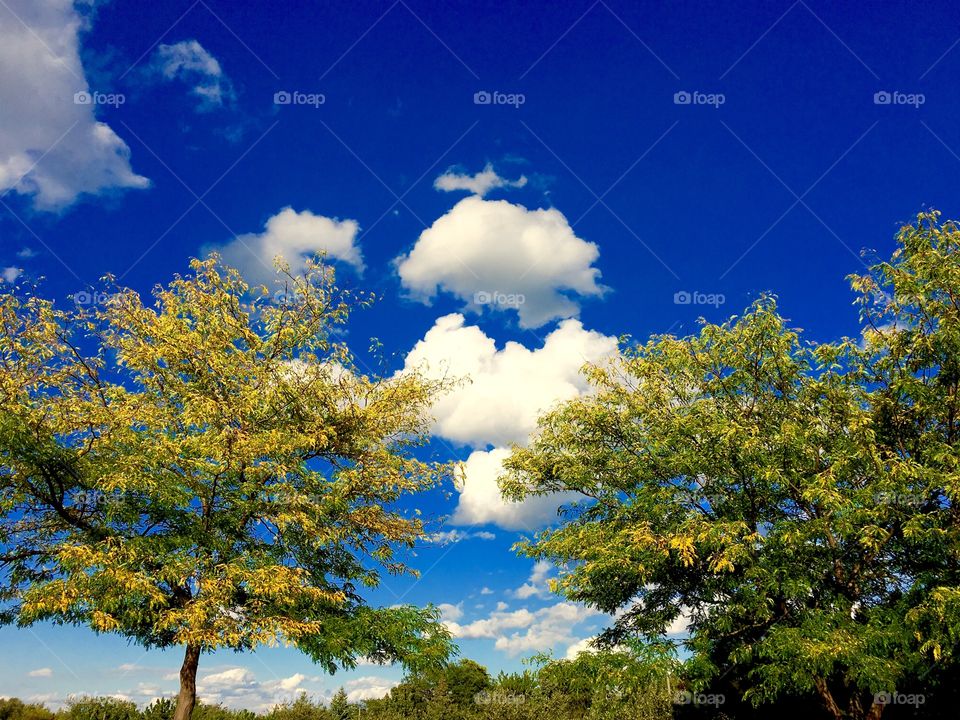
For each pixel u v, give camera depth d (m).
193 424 15.34
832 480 14.04
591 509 17.81
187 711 14.66
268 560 14.50
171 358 15.82
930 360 14.84
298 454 16.58
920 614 12.84
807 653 12.97
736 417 16.44
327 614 15.33
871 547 14.80
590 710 19.91
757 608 14.52
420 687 35.81
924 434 14.95
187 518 15.11
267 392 15.73
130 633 15.06
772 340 16.20
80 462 14.05
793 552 14.62
